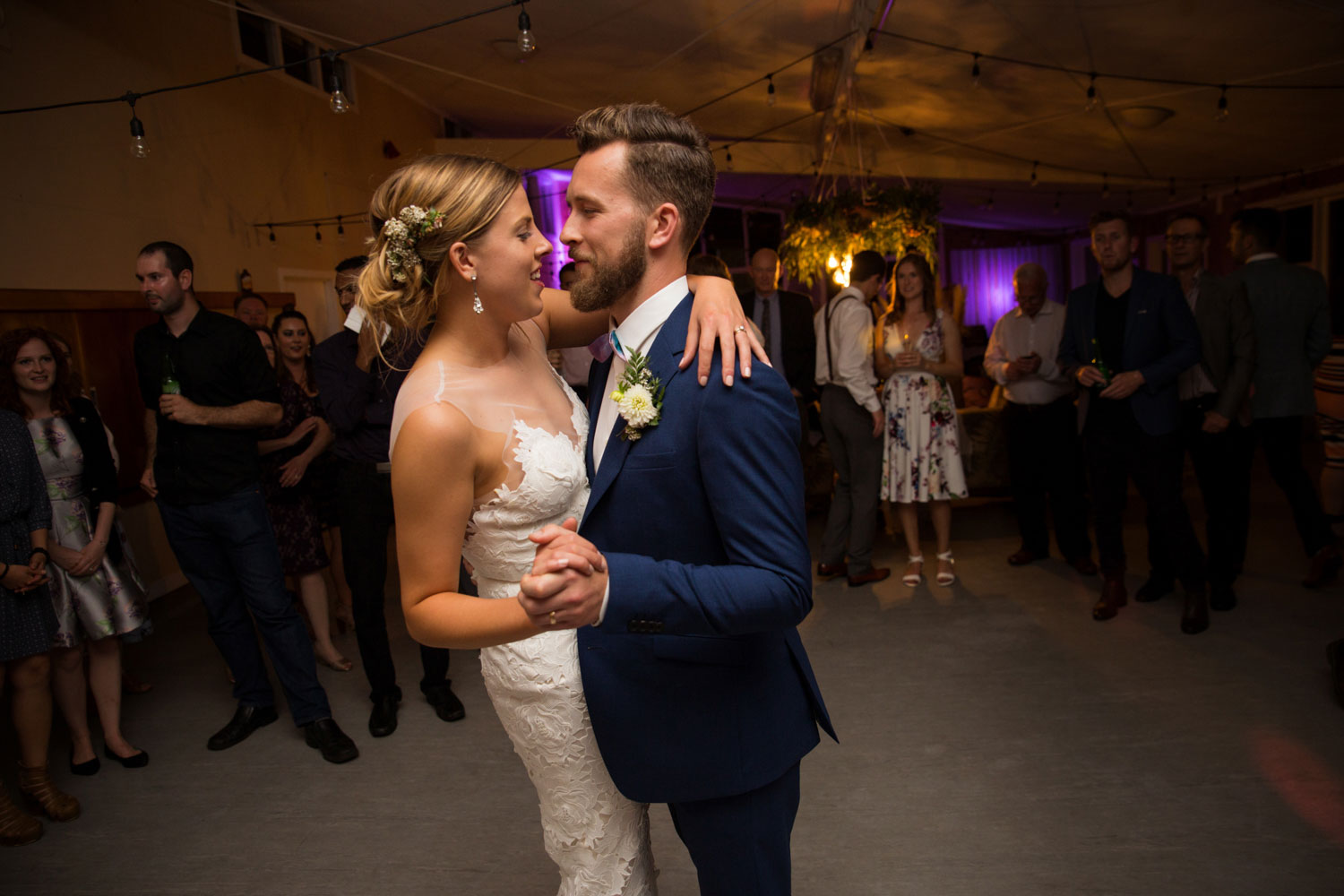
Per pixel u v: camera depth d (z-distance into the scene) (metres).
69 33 4.54
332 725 2.89
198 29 5.65
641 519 1.17
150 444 3.14
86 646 2.94
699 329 1.15
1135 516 5.30
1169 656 3.19
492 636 1.09
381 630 3.00
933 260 6.74
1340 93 6.11
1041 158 8.83
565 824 1.36
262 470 3.59
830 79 6.48
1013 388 4.32
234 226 5.99
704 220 1.23
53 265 4.39
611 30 5.86
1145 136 7.59
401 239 1.21
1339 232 8.82
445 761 2.79
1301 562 4.15
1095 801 2.30
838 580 4.43
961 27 5.07
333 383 2.84
